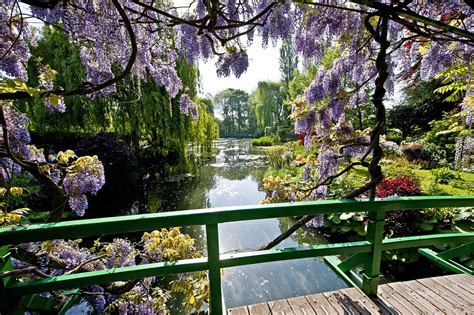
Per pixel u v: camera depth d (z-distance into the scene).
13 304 0.90
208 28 1.12
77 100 5.46
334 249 1.19
